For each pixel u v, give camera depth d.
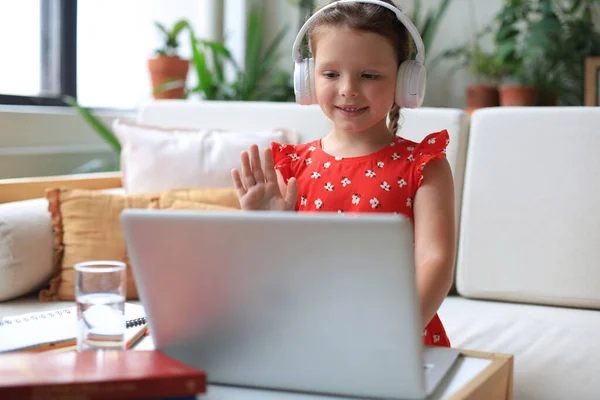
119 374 0.72
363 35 1.11
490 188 1.94
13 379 0.70
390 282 0.73
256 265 0.77
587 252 1.84
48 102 3.19
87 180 2.43
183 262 0.80
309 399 0.83
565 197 1.86
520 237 1.90
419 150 1.21
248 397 0.83
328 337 0.79
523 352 1.58
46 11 3.23
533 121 1.91
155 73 3.20
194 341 0.85
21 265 1.79
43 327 1.05
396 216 0.70
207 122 2.34
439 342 1.29
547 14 3.22
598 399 1.44
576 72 3.32
